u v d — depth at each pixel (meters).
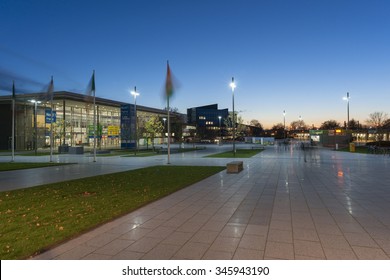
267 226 6.91
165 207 8.93
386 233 6.34
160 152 43.66
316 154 34.94
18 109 59.50
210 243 5.81
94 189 12.16
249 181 14.20
